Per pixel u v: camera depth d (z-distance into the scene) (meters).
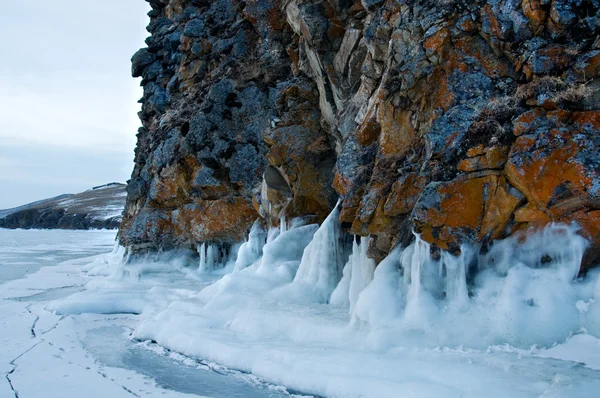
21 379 6.36
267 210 12.63
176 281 13.98
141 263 16.03
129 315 10.59
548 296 5.86
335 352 6.27
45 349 7.80
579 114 6.02
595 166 5.71
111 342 8.26
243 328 7.84
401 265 7.19
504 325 5.87
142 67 21.05
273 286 9.85
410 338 6.20
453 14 7.27
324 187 11.55
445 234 6.53
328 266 9.39
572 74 6.23
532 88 6.31
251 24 14.74
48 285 14.91
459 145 6.68
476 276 6.55
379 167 7.80
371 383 5.25
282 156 11.80
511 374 5.05
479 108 6.72
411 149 7.52
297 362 6.12
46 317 10.11
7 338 8.48
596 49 6.21
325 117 11.51
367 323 6.74
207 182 14.54
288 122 12.18
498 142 6.36
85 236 52.41
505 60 6.89
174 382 6.20
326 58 10.64
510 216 6.34
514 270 6.21
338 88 10.51
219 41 15.58
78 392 5.88
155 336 8.27
